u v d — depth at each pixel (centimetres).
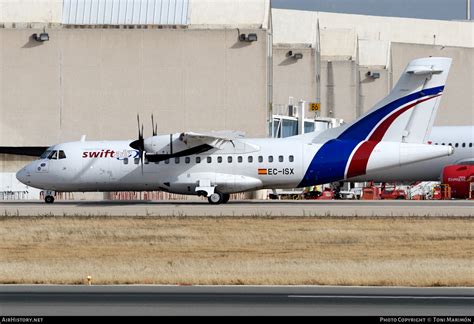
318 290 9194
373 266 10775
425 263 11031
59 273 10294
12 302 8369
